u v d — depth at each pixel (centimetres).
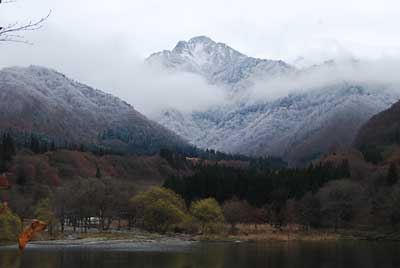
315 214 17088
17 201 14675
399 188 15400
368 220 16312
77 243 13262
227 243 13750
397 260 9169
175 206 16838
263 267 8338
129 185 18938
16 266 8231
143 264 8756
